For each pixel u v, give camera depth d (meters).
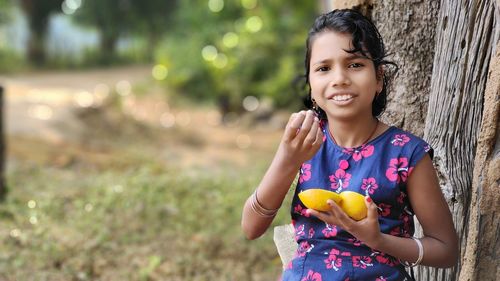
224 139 15.38
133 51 35.66
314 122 2.35
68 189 8.00
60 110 14.79
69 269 5.48
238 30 20.31
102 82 24.92
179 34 25.16
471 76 3.06
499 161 2.67
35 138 11.84
